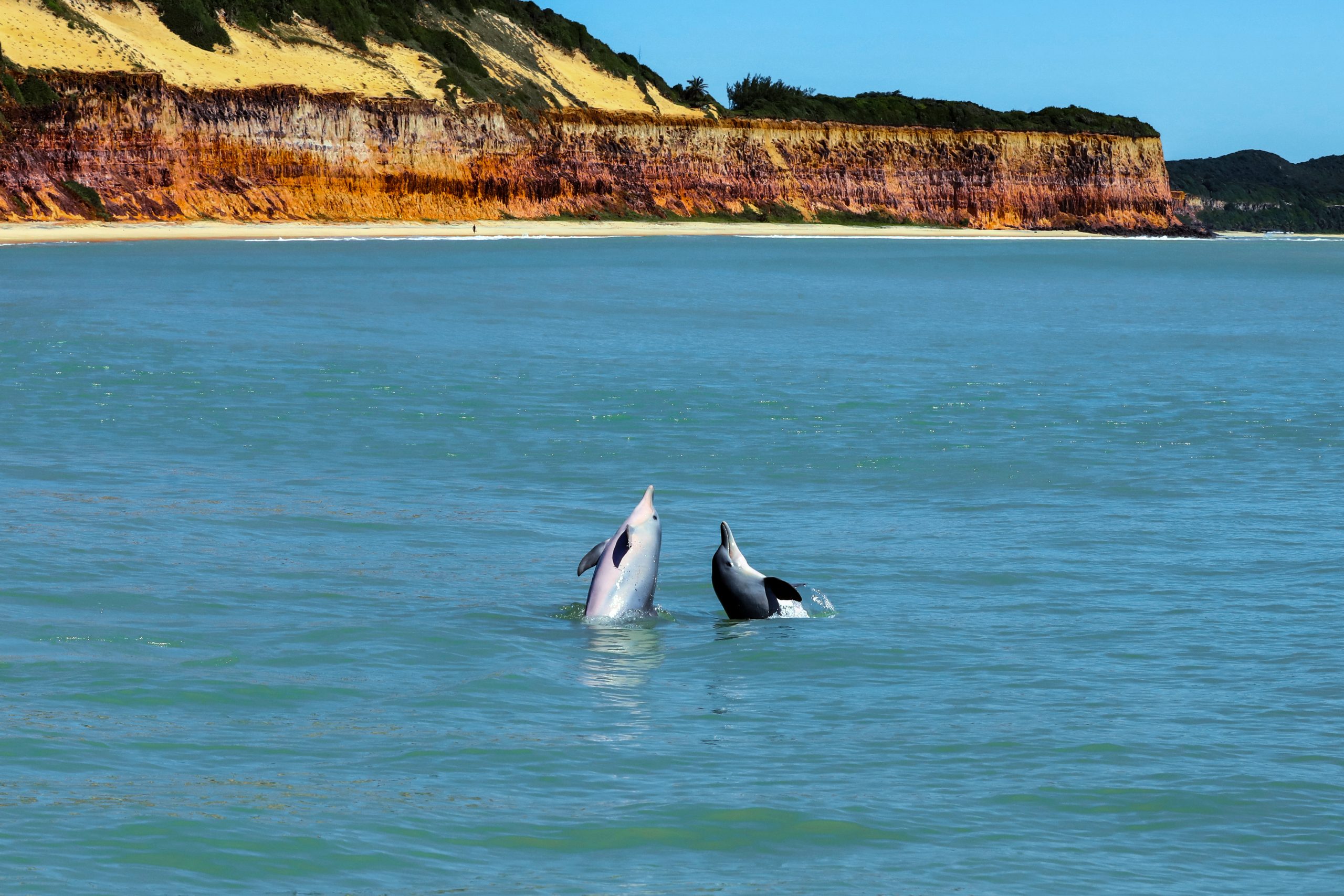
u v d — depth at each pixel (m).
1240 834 13.68
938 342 82.44
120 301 98.06
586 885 12.34
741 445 42.94
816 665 19.94
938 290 143.50
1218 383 61.75
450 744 16.05
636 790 14.72
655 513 23.50
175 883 12.03
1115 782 15.07
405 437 43.38
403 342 74.12
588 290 126.25
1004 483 36.97
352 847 12.95
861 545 28.94
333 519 30.59
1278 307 122.12
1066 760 15.76
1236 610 23.36
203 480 35.09
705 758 15.77
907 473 38.53
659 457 40.56
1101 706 17.89
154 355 64.00
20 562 24.97
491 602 23.58
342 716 17.03
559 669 19.53
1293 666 19.88
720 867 12.79
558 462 39.41
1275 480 37.75
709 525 31.14
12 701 16.95
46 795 13.90
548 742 16.20
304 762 15.28
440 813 13.90
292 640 20.55
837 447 42.91
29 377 54.78
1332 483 37.09
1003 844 13.37
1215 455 42.03
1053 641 21.36
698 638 21.55
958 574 26.30
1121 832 13.72
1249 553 28.25
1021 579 25.84
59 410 46.75
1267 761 15.77
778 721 17.20
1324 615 23.02
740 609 22.77
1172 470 39.25
